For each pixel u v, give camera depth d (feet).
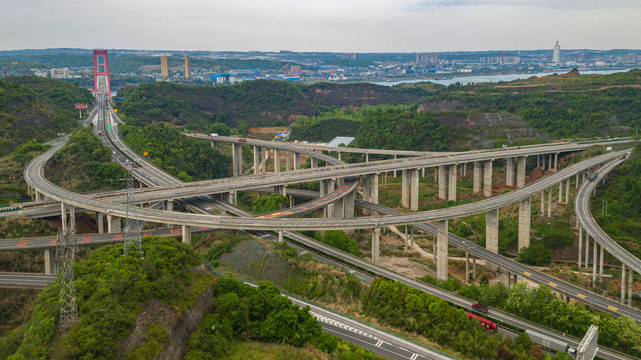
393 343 435.53
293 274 545.03
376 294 502.38
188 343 370.12
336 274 538.88
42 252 602.03
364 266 603.67
